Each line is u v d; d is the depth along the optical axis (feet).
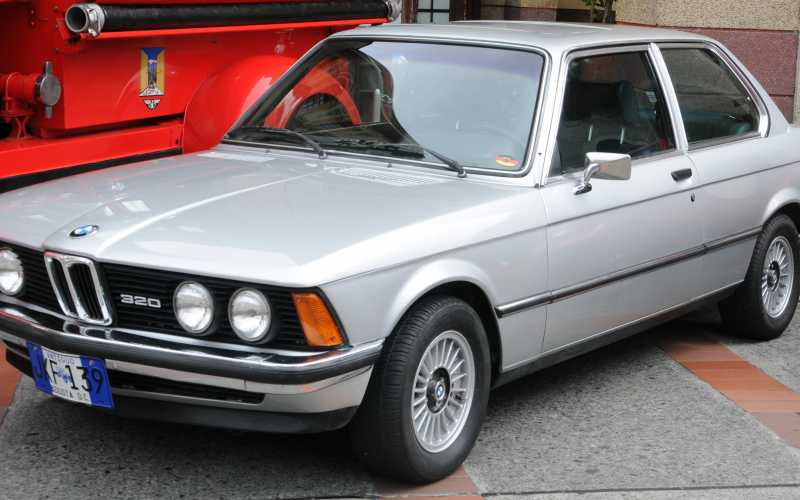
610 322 16.87
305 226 13.21
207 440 15.33
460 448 14.42
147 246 12.85
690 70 19.27
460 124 16.01
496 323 14.66
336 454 14.96
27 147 19.47
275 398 12.55
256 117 17.97
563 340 16.02
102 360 12.96
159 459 14.66
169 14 21.17
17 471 14.15
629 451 15.53
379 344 12.91
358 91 17.13
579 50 16.74
